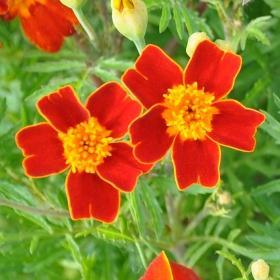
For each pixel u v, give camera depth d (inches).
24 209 9.5
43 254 10.5
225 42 9.2
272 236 9.7
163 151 8.4
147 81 8.4
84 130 8.6
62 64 10.6
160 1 9.6
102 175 8.6
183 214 10.6
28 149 8.6
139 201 9.2
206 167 8.4
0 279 10.7
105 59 10.4
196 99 8.4
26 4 9.8
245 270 10.1
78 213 8.6
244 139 8.4
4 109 10.5
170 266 8.6
